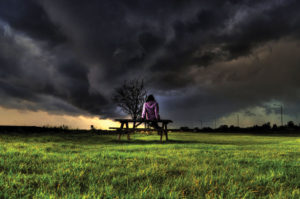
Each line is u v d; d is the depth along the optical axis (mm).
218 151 5641
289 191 2268
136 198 1968
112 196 1980
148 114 9211
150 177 2652
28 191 2062
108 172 2844
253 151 5906
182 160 3910
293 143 10180
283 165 3682
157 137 13117
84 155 4449
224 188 2268
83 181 2469
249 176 2838
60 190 2156
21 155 4055
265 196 2104
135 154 4656
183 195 2045
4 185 2172
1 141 7137
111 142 8773
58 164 3316
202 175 2752
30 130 12016
